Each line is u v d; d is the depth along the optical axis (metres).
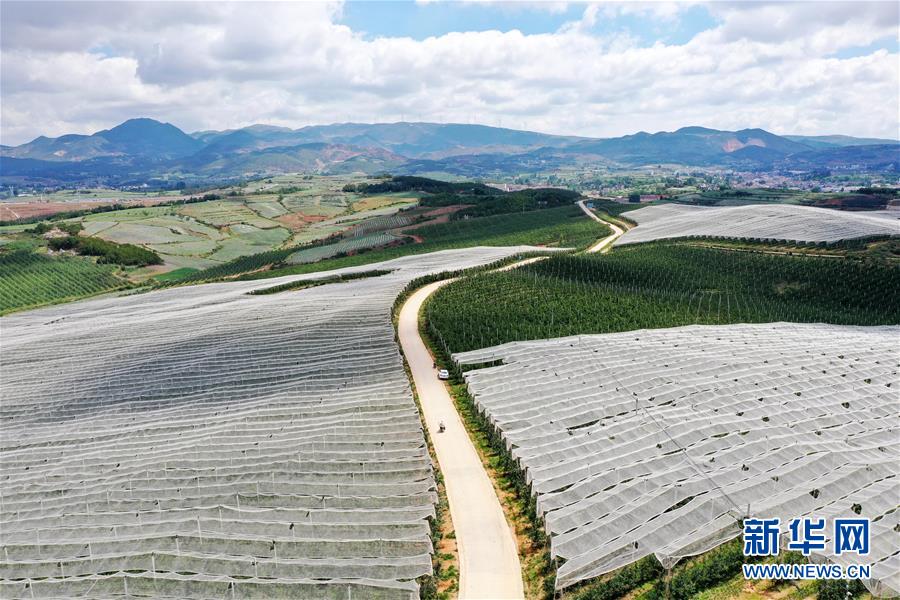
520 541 39.56
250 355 78.94
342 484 45.84
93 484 49.38
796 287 107.62
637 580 34.56
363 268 146.62
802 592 33.22
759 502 39.91
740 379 61.12
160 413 63.75
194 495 46.03
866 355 68.75
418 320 94.31
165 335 92.06
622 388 60.38
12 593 36.69
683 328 83.56
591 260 125.06
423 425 57.16
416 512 41.72
